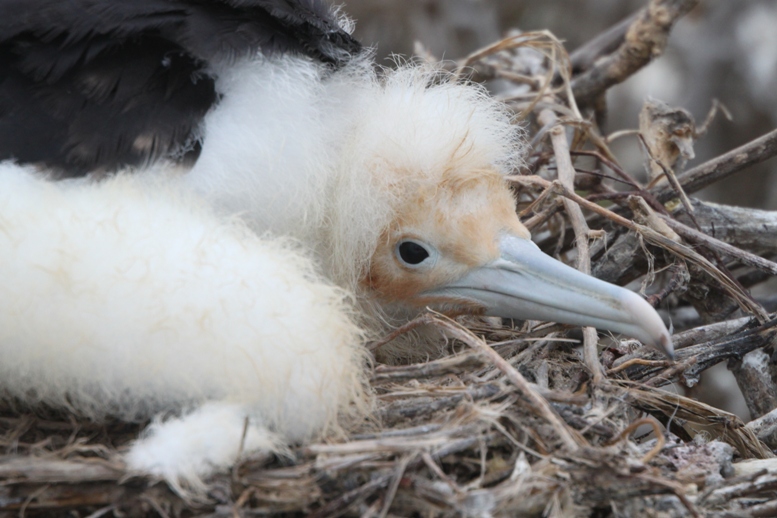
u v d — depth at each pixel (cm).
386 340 590
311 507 484
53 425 521
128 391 498
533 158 748
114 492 475
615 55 870
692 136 773
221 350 486
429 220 596
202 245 498
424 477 491
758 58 1232
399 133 600
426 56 823
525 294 591
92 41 539
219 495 476
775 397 653
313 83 587
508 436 505
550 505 484
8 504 471
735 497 525
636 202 680
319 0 636
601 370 587
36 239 488
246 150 548
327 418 504
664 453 552
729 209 741
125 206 501
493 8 1232
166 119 535
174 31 551
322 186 596
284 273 511
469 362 539
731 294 649
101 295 482
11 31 539
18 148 521
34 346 491
